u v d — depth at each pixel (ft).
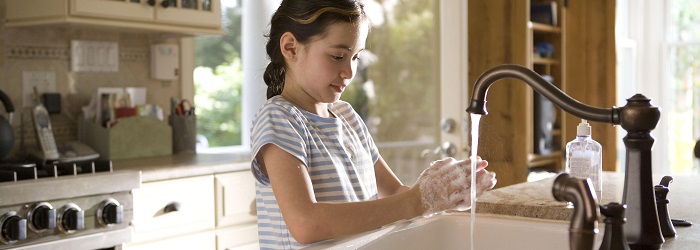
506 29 13.61
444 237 4.88
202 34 10.37
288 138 4.47
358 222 4.27
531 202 5.06
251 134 4.71
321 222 4.22
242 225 9.25
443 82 10.98
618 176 7.35
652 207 3.84
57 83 9.82
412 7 11.34
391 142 11.55
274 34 4.94
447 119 10.91
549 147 16.20
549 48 16.39
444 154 10.90
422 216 4.77
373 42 11.60
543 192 5.66
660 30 18.57
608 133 16.53
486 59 13.80
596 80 16.76
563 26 16.52
